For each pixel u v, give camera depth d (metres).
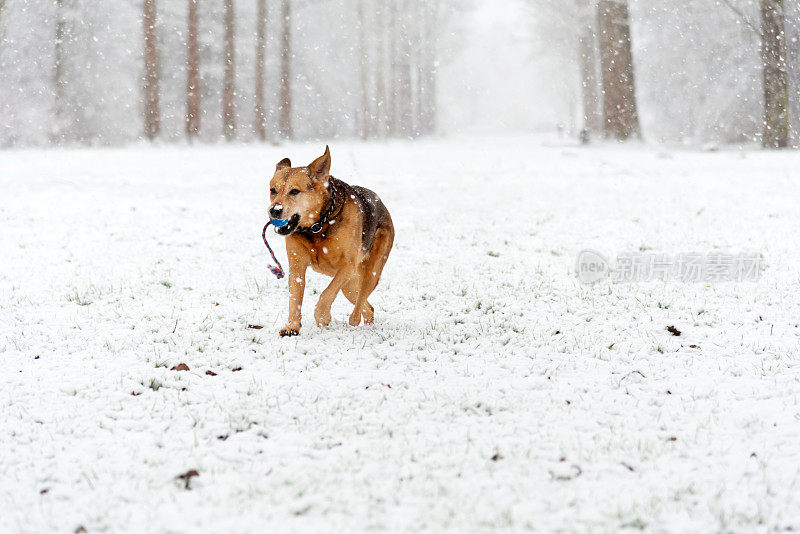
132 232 10.62
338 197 5.79
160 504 3.39
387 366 5.42
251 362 5.46
